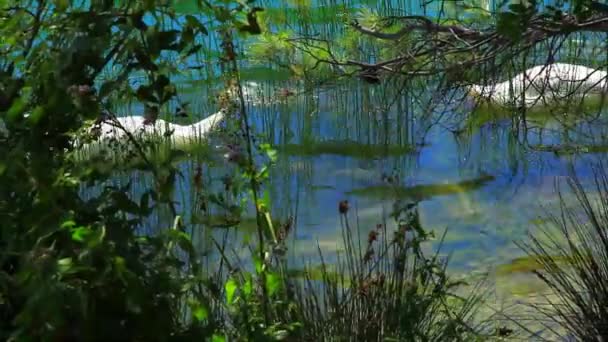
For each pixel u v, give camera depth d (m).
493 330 4.20
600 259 4.23
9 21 2.88
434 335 3.73
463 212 5.95
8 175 2.73
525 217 5.77
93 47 2.76
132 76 5.86
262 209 3.10
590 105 6.77
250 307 3.01
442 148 7.11
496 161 6.66
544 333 4.16
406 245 3.76
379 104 7.56
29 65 2.96
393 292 3.66
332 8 7.74
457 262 5.11
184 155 3.01
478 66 3.84
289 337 3.08
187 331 2.76
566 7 5.52
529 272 4.90
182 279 2.72
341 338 3.49
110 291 2.60
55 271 2.40
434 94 5.75
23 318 2.38
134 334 2.62
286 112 7.62
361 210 6.07
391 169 6.77
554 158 6.67
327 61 4.23
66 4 2.82
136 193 5.51
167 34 2.82
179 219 2.84
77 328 2.53
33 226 2.62
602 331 3.85
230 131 5.87
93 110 2.78
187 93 8.01
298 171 6.84
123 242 2.66
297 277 4.24
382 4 7.70
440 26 3.64
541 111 6.83
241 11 2.98
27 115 3.06
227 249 4.93
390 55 5.28
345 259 5.07
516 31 3.09
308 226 5.79
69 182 2.77
